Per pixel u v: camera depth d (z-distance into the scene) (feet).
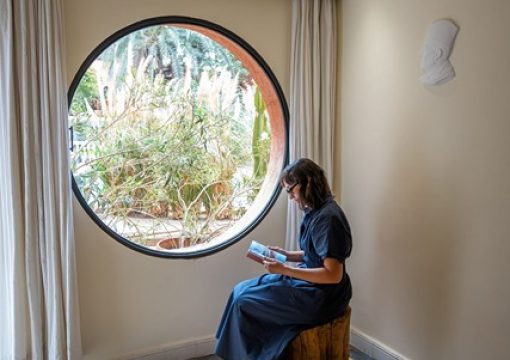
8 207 6.25
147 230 10.67
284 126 8.64
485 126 5.86
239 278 8.41
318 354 6.18
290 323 6.19
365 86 8.00
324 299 6.17
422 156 6.85
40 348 6.41
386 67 7.48
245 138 11.67
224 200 11.43
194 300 8.02
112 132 10.32
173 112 11.00
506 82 5.57
